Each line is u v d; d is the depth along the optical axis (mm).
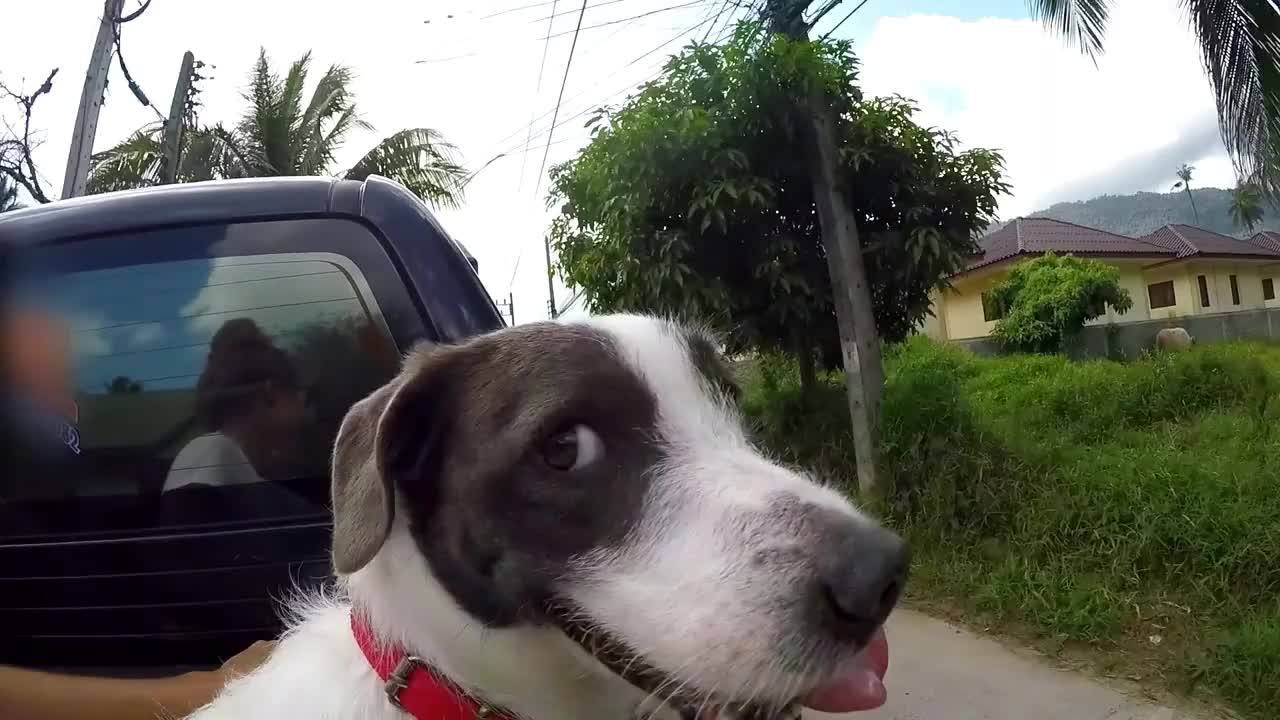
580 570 361
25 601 494
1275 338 4969
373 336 512
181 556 486
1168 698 873
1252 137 1660
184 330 514
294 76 3641
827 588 314
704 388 409
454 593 390
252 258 520
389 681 401
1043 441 1610
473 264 670
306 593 482
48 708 452
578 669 393
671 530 351
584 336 402
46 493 497
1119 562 1111
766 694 318
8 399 505
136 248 518
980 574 1185
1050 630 1025
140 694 455
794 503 343
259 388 509
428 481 401
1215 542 1078
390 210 531
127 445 501
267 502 494
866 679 330
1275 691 839
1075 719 844
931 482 1379
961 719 864
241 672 459
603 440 375
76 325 513
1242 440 1482
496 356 400
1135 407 1845
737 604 322
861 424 1471
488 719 404
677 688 337
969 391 2420
